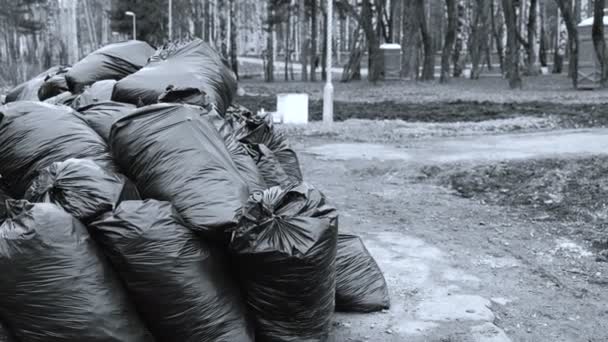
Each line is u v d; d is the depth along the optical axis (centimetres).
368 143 1504
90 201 399
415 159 1230
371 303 535
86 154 450
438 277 625
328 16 1739
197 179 422
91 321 376
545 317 545
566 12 3672
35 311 373
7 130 457
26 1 6097
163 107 449
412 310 543
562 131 1588
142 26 6219
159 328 403
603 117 1827
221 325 405
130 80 540
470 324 516
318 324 440
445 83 3656
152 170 429
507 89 3112
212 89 573
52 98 625
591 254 700
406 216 866
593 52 2936
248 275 424
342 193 1017
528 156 1157
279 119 1877
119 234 389
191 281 396
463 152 1288
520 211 882
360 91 3250
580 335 513
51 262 373
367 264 547
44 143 452
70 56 3284
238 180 438
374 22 4816
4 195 453
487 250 713
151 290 392
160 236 392
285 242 410
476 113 2086
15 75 3353
